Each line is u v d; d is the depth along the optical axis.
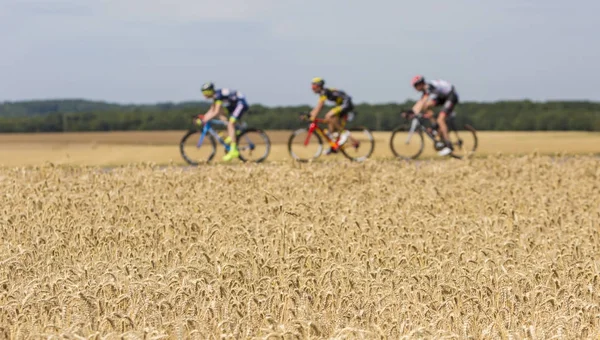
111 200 17.59
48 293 9.09
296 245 12.23
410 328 8.18
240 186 20.75
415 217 15.10
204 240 12.86
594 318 8.63
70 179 22.39
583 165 26.45
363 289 9.94
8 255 11.84
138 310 8.52
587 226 14.87
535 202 18.06
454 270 10.91
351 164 25.73
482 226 14.73
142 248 12.45
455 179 22.92
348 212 16.22
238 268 10.36
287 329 7.74
